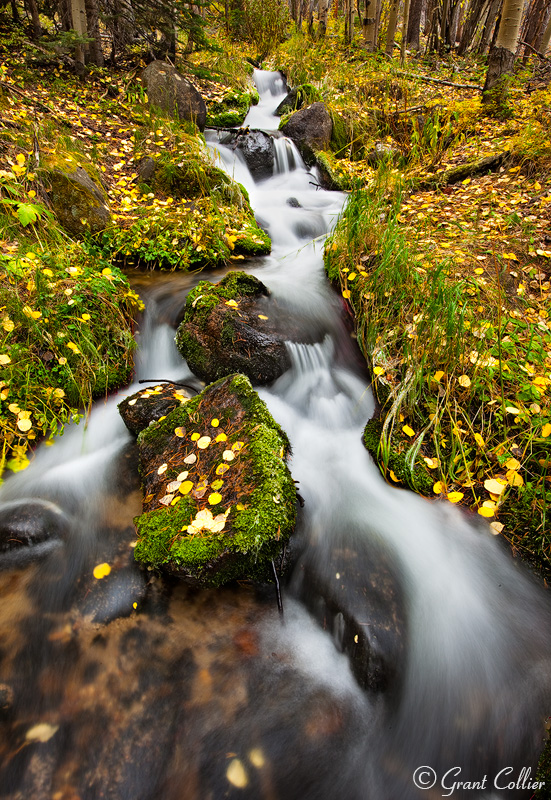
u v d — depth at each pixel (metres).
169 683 1.95
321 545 2.51
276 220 6.00
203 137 7.03
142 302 4.11
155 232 4.84
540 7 13.15
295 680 2.00
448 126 6.94
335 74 10.01
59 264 3.74
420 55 13.92
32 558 2.39
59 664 1.97
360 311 3.89
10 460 2.85
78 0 7.36
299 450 3.10
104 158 5.85
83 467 2.91
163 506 2.41
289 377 3.54
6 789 1.62
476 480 2.67
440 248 4.14
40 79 7.07
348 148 7.84
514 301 3.48
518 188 5.12
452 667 2.04
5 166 4.24
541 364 2.93
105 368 3.40
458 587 2.30
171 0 7.10
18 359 3.11
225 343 3.37
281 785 1.72
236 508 2.21
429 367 3.11
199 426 2.76
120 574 2.30
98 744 1.75
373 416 3.31
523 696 1.92
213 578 2.12
